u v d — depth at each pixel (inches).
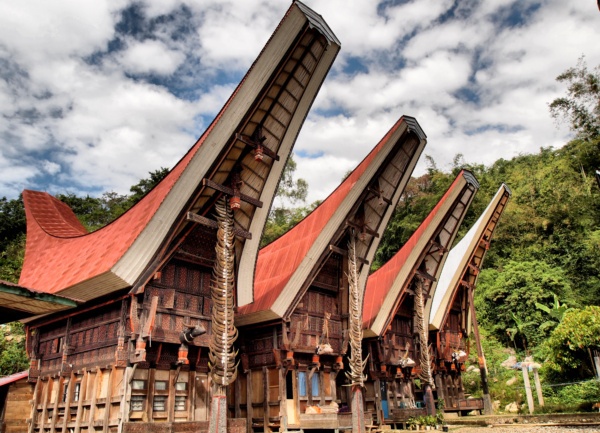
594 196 1648.6
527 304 1309.1
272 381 693.3
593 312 880.3
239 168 599.5
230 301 545.6
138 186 1950.1
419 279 957.2
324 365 746.2
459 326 1161.4
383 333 884.0
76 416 547.8
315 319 748.6
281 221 2175.2
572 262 1465.3
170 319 554.9
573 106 1807.3
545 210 1708.9
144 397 521.7
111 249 559.5
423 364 900.0
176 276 577.3
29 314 354.3
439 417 822.5
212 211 604.1
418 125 765.9
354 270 753.6
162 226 531.8
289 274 711.1
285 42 526.9
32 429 610.5
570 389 973.2
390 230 1895.9
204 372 593.3
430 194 2053.4
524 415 809.5
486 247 1112.2
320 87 605.9
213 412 491.8
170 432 483.5
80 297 567.5
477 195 2033.7
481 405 1001.5
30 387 666.8
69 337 607.2
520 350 1296.8
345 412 689.0
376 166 733.9
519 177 2074.3
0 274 1389.0
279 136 617.0
